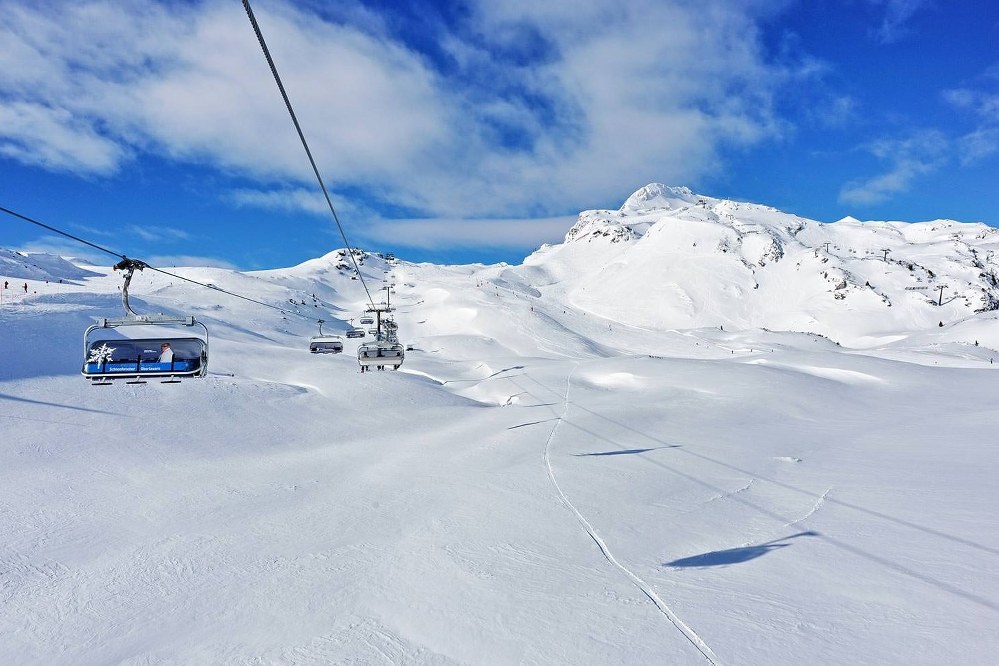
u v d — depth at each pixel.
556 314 173.62
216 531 17.84
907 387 54.28
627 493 18.94
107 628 11.74
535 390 53.47
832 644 8.18
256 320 113.62
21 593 13.69
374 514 18.61
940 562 10.98
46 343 45.28
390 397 46.34
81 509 20.52
